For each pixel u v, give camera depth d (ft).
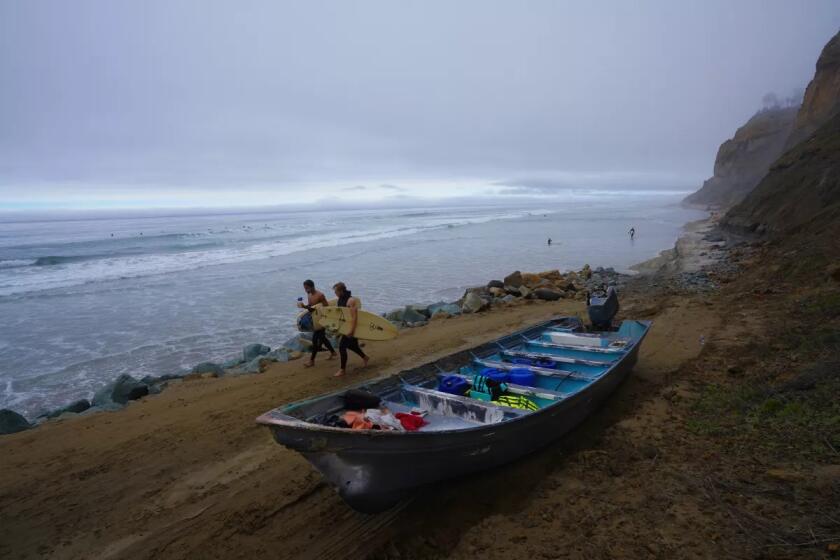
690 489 15.16
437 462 16.02
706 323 36.73
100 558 15.52
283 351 39.17
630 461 17.70
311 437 13.91
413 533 15.70
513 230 168.66
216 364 37.83
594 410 22.99
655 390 25.27
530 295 58.08
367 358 34.53
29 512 18.21
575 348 28.30
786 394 20.29
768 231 88.28
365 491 15.16
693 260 75.51
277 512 17.33
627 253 104.63
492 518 15.38
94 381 37.04
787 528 12.53
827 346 24.47
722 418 19.95
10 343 45.52
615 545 13.17
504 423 16.81
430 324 47.21
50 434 25.21
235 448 22.47
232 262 92.84
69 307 58.90
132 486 19.69
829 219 58.39
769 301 38.93
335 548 15.30
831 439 16.15
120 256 101.45
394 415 18.30
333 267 87.15
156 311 57.00
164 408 28.09
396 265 89.71
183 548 15.71
